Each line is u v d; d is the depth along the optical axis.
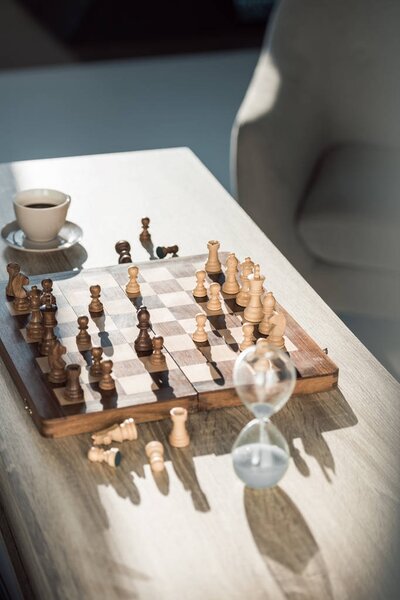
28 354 1.78
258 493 1.48
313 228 3.09
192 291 2.00
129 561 1.35
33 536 1.40
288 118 3.26
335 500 1.47
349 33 3.38
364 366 1.83
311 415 1.68
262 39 6.90
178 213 2.42
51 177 2.62
